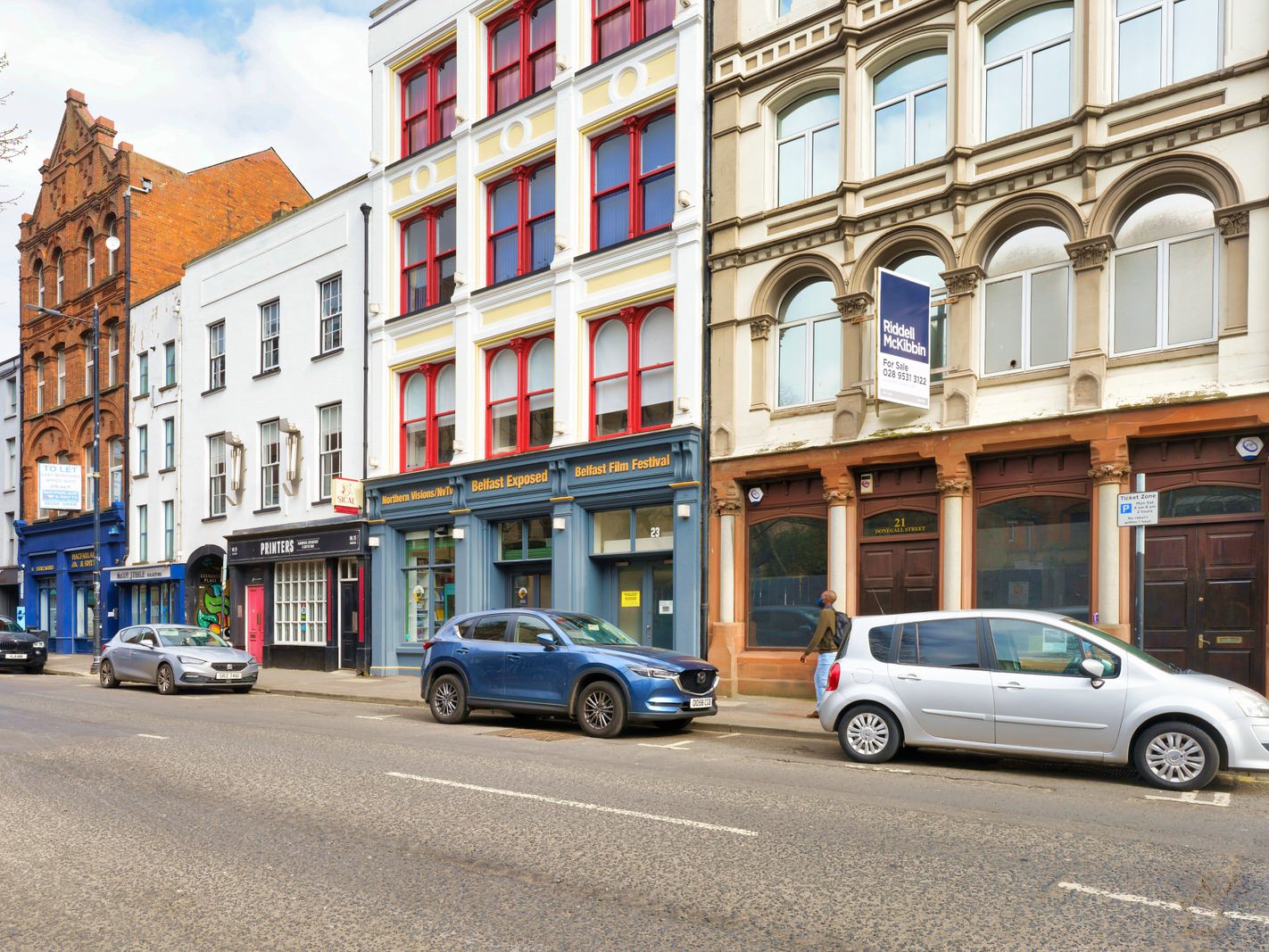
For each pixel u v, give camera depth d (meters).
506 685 12.79
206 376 28.77
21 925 4.93
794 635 15.67
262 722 13.50
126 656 20.09
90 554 33.50
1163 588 12.10
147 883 5.61
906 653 9.88
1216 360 11.83
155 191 32.72
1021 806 7.67
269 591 25.88
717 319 16.78
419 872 5.79
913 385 13.62
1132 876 5.67
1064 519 13.07
